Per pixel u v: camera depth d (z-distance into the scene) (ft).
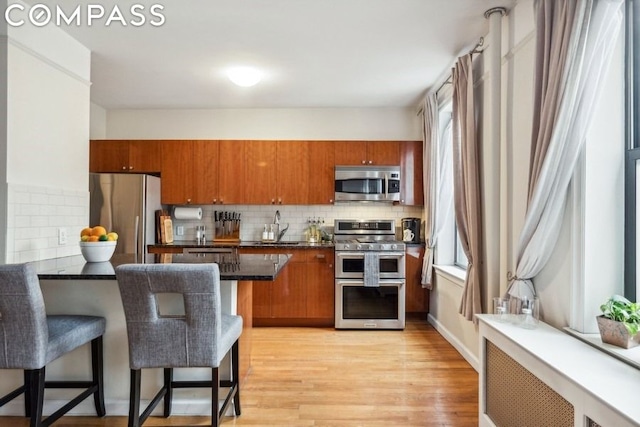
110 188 12.85
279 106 15.30
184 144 14.64
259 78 11.60
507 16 8.18
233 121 15.64
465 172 9.49
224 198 14.61
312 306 13.66
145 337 5.87
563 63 5.72
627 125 5.92
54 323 6.63
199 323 5.83
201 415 7.48
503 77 8.28
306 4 7.90
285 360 10.35
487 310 8.78
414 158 14.57
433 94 12.93
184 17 8.42
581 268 5.97
